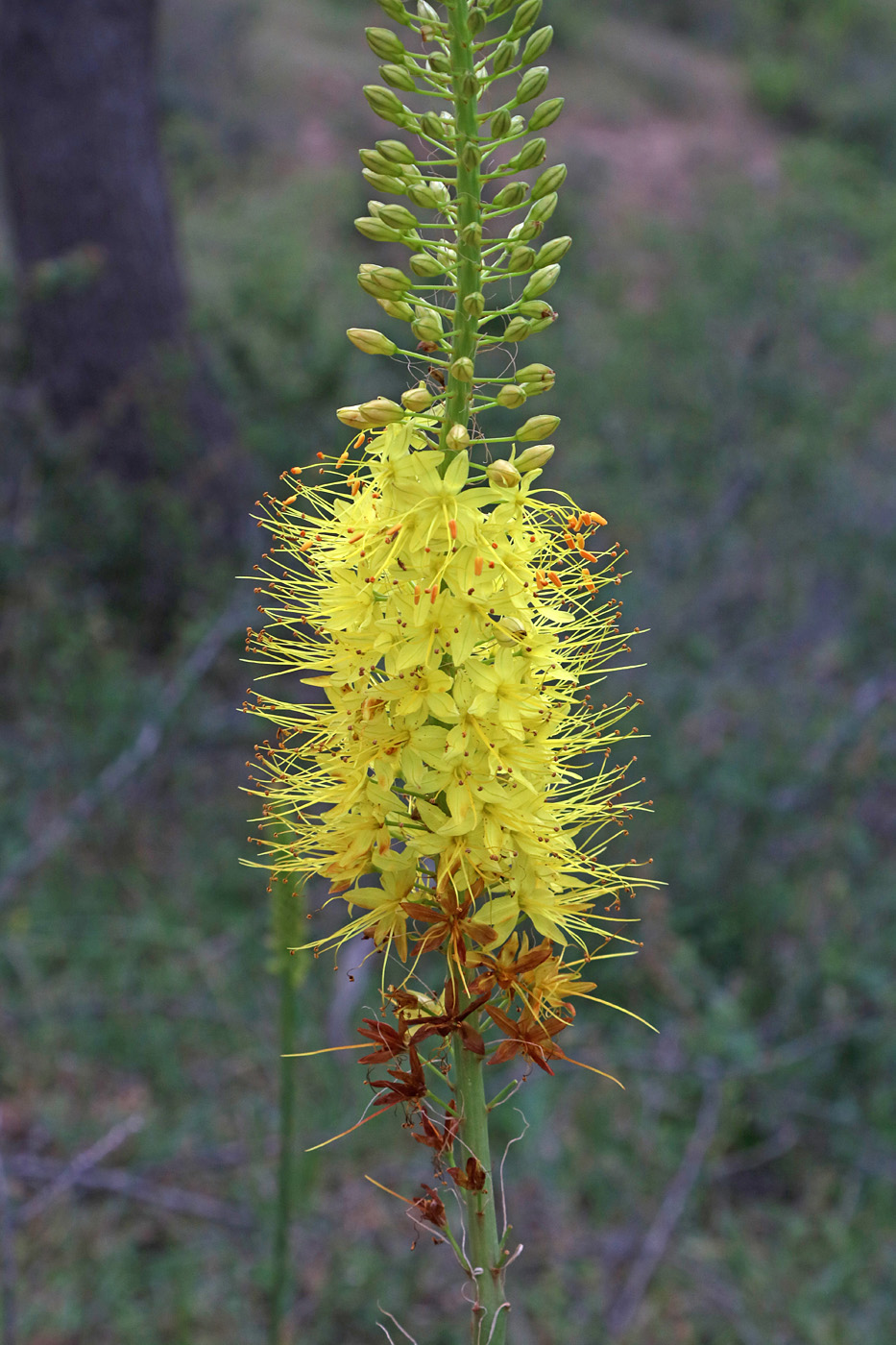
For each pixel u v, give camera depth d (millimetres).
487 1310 314
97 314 1003
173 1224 560
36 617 851
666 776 770
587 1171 587
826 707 867
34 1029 635
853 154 2600
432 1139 316
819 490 1204
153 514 951
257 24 2498
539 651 321
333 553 326
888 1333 530
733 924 698
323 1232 553
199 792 829
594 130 2646
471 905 316
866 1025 636
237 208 1913
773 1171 625
